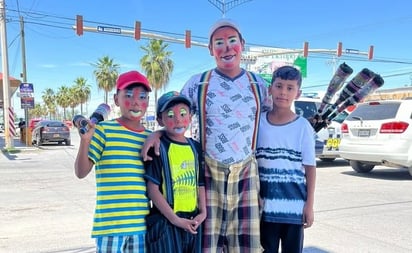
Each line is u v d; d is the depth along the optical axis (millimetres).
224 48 2596
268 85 2809
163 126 2465
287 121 2635
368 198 6086
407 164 7234
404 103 7367
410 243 3957
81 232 4332
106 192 2225
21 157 13344
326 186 7172
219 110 2543
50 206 5637
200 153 2527
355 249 3789
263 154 2639
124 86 2320
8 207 5570
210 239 2512
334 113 2934
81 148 2162
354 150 7969
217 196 2541
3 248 3799
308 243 3965
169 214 2270
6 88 15945
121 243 2193
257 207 2584
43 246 3863
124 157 2254
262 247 2697
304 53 17547
